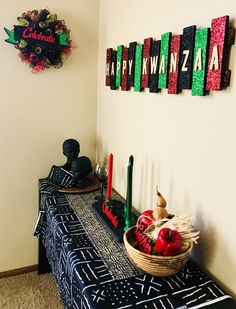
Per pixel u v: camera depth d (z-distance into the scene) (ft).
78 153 6.37
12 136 6.25
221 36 3.01
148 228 3.70
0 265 6.88
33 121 6.34
